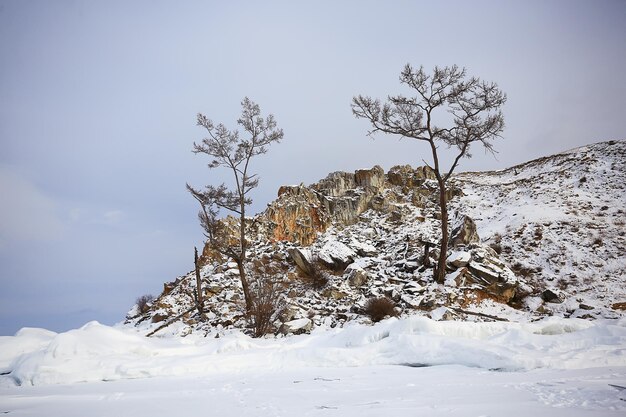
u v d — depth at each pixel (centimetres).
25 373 1496
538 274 2998
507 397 968
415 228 3819
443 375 1292
